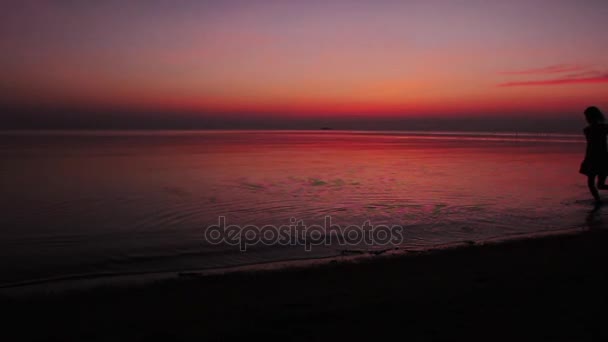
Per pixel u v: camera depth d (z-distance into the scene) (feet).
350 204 35.81
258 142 203.62
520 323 11.80
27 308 14.33
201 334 11.62
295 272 18.37
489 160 85.66
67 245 23.85
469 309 13.00
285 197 39.40
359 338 11.05
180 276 18.24
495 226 27.94
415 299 14.11
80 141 187.01
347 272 18.16
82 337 11.75
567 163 77.36
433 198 38.83
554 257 19.27
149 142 182.09
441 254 20.79
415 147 153.89
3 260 21.08
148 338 11.46
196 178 53.83
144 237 25.58
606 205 34.35
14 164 70.28
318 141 233.14
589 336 10.86
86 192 42.27
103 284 17.26
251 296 15.14
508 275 16.69
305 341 10.95
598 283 15.21
